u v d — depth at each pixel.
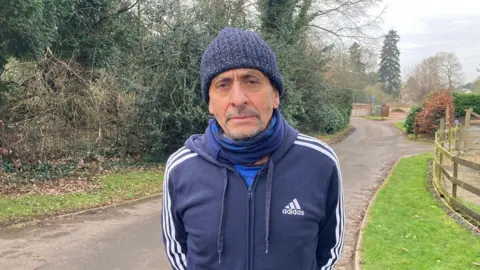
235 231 1.54
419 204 7.97
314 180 1.60
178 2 12.13
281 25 17.58
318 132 24.69
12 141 9.45
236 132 1.53
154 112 11.80
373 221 6.71
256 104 1.54
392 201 8.30
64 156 10.56
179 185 1.65
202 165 1.63
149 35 12.30
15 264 5.03
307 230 1.55
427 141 23.17
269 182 1.56
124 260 5.20
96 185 9.37
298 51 18.08
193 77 11.79
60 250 5.53
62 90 10.19
